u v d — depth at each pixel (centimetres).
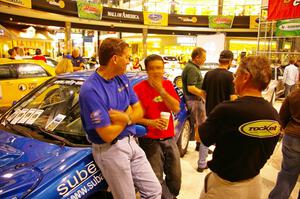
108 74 199
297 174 288
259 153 171
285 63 1113
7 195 174
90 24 1892
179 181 289
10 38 1481
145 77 354
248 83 170
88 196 206
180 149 441
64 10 1477
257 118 164
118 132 191
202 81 430
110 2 2103
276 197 297
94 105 187
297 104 271
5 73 678
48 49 1973
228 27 2036
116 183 201
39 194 181
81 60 875
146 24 1938
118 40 199
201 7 2377
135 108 220
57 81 321
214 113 174
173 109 262
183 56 2219
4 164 206
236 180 175
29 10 1317
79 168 208
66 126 260
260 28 762
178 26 2028
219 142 175
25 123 273
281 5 619
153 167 272
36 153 221
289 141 279
